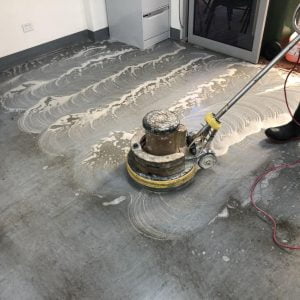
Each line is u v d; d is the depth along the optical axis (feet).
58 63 9.55
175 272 4.20
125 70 8.98
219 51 9.69
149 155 4.98
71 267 4.31
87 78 8.70
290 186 5.33
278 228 4.70
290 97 7.36
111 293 4.01
